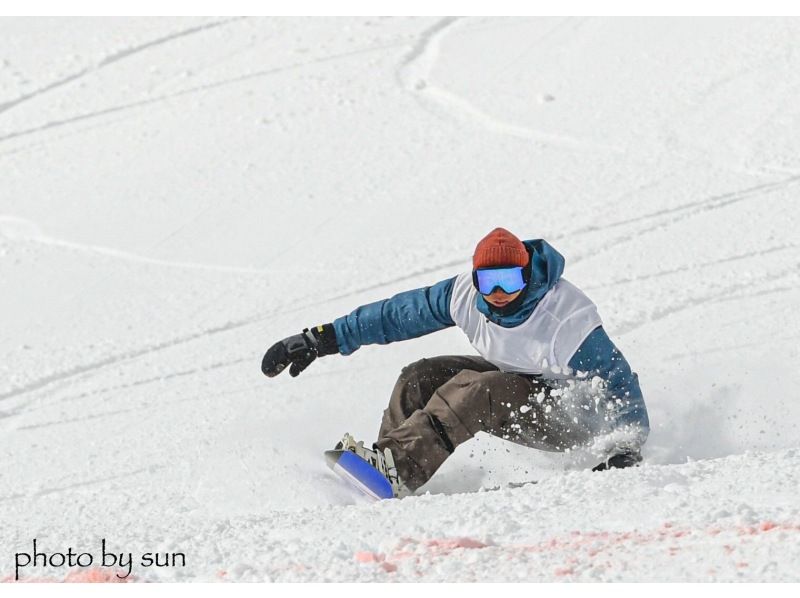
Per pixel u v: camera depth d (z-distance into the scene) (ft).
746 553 32.86
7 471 65.26
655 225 92.43
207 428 68.39
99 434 69.62
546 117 116.98
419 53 138.82
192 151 119.85
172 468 63.05
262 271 93.76
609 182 101.24
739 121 110.42
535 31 140.67
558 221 95.25
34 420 72.90
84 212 108.88
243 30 153.89
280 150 117.29
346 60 138.72
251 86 134.72
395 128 118.83
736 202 94.79
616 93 120.37
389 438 53.21
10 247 102.78
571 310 52.03
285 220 102.58
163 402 73.72
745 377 66.85
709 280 82.17
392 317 55.88
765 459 44.68
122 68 145.38
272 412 70.13
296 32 150.71
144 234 103.19
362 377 74.23
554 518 39.14
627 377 52.80
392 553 37.24
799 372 66.90
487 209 99.50
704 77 121.19
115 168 118.32
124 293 92.43
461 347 77.56
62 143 126.31
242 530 43.47
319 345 56.90
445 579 34.12
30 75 145.48
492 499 43.47
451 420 52.60
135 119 130.21
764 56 124.16
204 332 84.28
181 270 95.71
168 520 53.01
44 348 84.23
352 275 91.20
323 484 57.36
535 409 52.95
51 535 45.93
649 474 43.55
